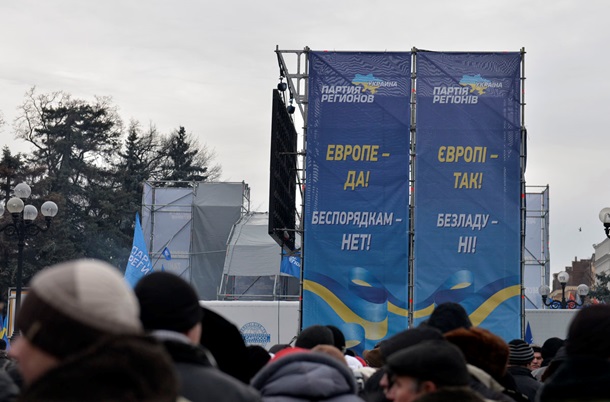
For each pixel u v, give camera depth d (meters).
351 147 34.81
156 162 166.88
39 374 4.18
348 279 34.44
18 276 48.09
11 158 131.25
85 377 3.90
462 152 34.75
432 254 34.53
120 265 137.75
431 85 34.91
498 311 34.34
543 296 75.38
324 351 11.73
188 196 93.44
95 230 136.25
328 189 34.72
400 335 10.10
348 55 35.00
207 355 6.87
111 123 147.50
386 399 11.10
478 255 34.50
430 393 6.79
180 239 93.19
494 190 34.69
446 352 7.46
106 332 4.14
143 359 4.00
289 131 41.03
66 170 140.62
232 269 85.75
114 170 150.50
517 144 34.75
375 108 34.88
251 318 52.09
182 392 6.45
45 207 48.66
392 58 34.97
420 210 34.69
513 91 34.84
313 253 34.56
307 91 35.00
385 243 34.56
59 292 4.19
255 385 9.23
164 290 6.91
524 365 15.96
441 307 12.43
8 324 51.88
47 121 143.62
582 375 7.11
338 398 9.11
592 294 175.75
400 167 34.69
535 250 82.12
